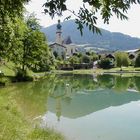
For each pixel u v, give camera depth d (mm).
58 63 137500
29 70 80125
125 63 138625
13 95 40219
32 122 21953
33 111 28672
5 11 11945
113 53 155125
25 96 40219
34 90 48562
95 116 27312
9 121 17250
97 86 58406
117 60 138250
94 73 110625
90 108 32188
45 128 20062
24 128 17016
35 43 67062
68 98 40406
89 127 22484
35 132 17094
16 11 11656
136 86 57750
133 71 115812
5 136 13555
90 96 42938
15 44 33781
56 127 21938
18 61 52500
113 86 58281
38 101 36344
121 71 117250
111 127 22562
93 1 5738
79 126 22750
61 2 5887
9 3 9898
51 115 27141
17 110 23438
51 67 121688
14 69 64062
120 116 27250
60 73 109188
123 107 32781
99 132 20922
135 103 35812
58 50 181250
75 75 97062
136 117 26672
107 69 132625
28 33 66312
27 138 14984
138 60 131375
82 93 46438
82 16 5895
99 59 152125
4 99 26938
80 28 5934
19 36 34688
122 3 5773
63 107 32531
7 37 22609
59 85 60000
